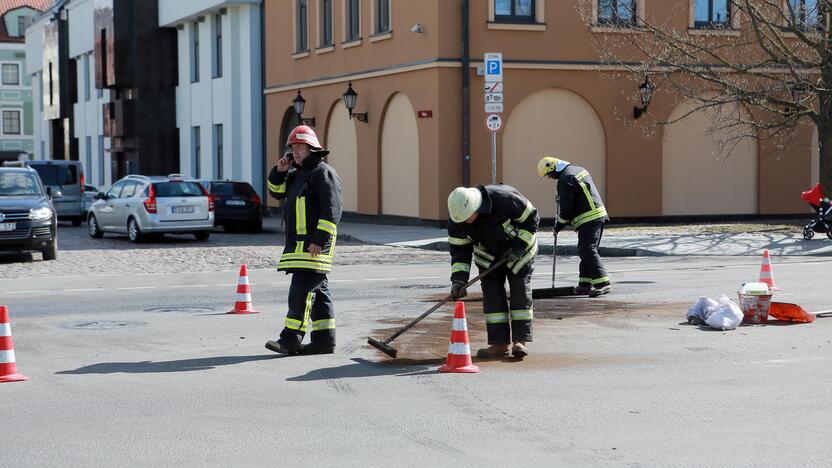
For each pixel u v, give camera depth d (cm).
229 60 4078
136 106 4703
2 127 8044
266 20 3881
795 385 780
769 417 680
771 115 2961
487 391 776
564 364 880
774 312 1103
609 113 2867
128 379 842
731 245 2117
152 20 4688
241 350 984
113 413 719
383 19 3061
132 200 2658
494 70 2062
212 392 786
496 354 917
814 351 923
